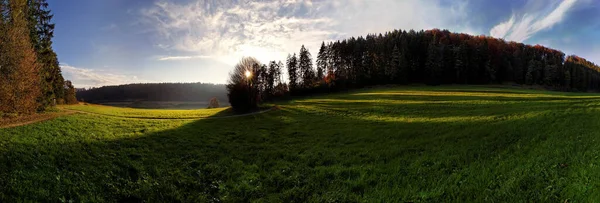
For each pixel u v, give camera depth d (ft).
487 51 295.69
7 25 79.00
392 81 284.82
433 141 47.24
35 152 39.22
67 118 77.46
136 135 57.47
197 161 40.11
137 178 32.76
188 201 27.40
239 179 32.99
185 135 60.90
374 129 64.34
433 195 24.25
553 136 40.06
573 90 255.50
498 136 44.96
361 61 314.14
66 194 26.96
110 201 26.66
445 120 69.10
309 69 300.81
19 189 26.61
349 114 99.19
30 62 85.92
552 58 323.57
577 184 21.57
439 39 344.28
